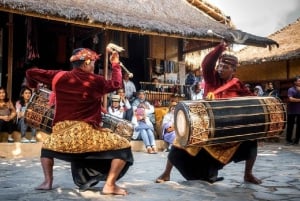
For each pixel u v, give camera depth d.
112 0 11.20
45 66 11.53
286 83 15.66
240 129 3.88
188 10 13.11
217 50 4.23
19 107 8.08
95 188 3.97
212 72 4.27
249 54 17.61
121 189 3.71
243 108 3.94
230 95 4.26
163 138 9.04
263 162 6.63
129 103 9.95
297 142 10.94
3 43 10.41
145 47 12.27
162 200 3.49
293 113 10.96
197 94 10.89
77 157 3.59
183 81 12.91
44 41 11.43
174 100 9.26
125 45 11.91
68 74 3.65
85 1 10.20
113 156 3.60
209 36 10.56
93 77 3.65
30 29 9.82
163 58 12.54
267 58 15.25
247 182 4.45
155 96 11.52
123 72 11.59
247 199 3.59
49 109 4.05
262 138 4.11
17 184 4.35
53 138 3.62
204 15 13.52
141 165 6.30
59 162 6.47
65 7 8.68
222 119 3.77
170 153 4.32
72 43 11.30
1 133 8.05
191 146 3.74
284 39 17.42
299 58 14.34
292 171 5.51
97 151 3.56
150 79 12.26
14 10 7.84
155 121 9.95
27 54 9.93
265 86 16.53
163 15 11.69
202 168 4.39
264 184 4.39
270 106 4.12
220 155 4.15
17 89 11.12
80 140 3.53
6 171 5.48
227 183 4.39
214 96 4.18
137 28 9.36
